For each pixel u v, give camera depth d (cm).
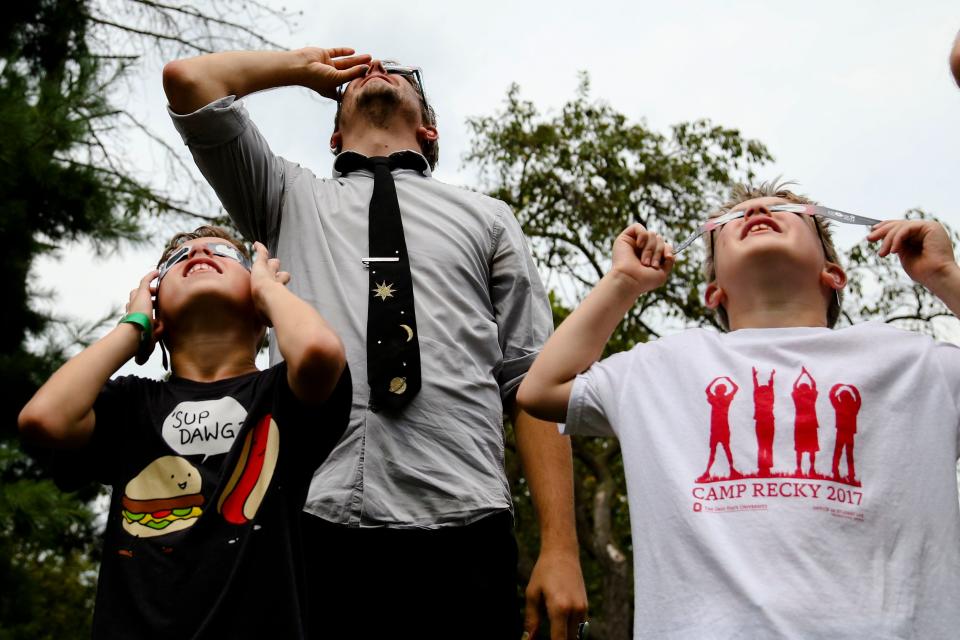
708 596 189
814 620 181
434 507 246
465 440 255
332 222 281
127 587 203
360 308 264
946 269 221
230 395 223
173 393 226
